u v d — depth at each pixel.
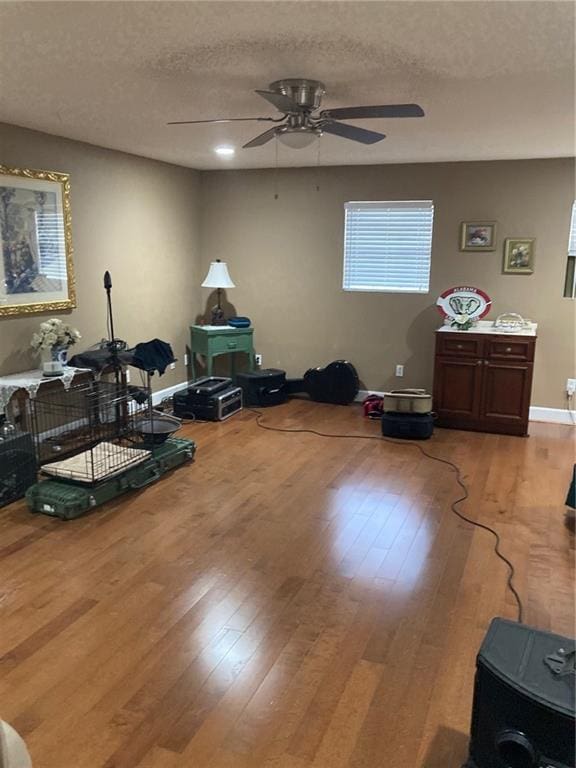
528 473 4.28
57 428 4.61
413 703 2.10
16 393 4.07
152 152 5.20
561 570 2.97
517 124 3.79
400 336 5.98
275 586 2.81
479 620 2.57
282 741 1.93
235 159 5.54
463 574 2.93
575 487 3.49
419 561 3.05
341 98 3.20
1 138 4.06
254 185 6.21
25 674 2.21
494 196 5.41
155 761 1.85
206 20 2.13
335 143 4.56
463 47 2.39
